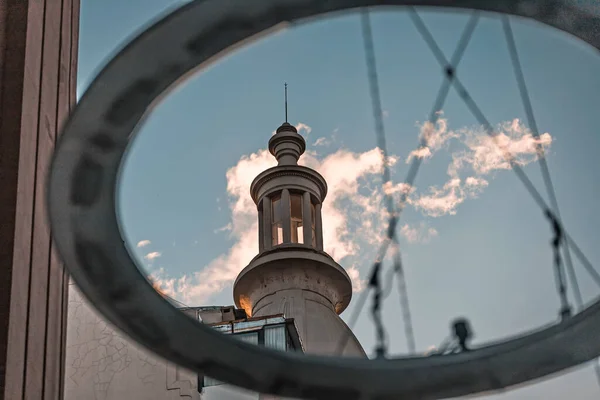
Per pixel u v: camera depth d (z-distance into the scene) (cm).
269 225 3925
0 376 1598
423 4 1345
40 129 1856
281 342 2528
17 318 1673
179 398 2472
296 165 4012
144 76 1272
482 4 1361
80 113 1284
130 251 1384
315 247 3878
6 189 1722
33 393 1719
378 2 1323
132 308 1386
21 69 1809
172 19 1244
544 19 1376
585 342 1409
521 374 1406
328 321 3547
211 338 1399
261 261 3728
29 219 1764
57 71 1998
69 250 1358
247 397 2458
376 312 1352
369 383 1389
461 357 1401
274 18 1270
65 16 2091
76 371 2534
